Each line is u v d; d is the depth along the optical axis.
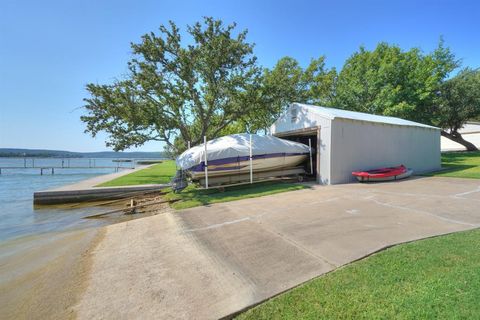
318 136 12.24
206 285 3.42
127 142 16.66
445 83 25.58
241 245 4.75
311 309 2.69
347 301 2.77
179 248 4.85
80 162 53.69
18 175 27.78
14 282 4.33
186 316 2.79
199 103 17.30
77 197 12.66
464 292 2.77
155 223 6.91
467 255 3.68
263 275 3.56
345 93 24.11
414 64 25.12
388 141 13.78
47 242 6.72
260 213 6.97
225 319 2.70
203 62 16.25
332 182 11.61
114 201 12.25
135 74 16.16
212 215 7.14
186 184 11.33
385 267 3.46
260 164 11.88
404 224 5.39
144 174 21.03
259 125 21.28
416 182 11.23
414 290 2.87
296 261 3.91
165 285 3.51
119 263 4.45
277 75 18.20
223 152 10.98
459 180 11.32
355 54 28.61
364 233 4.92
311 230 5.28
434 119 25.61
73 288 3.75
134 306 3.09
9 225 8.87
